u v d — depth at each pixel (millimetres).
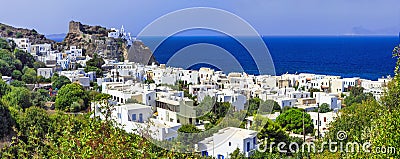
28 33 118125
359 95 55500
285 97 42312
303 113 35312
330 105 52125
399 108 12844
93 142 8344
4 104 26516
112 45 82875
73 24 113188
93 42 102625
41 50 99000
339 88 73938
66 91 44375
